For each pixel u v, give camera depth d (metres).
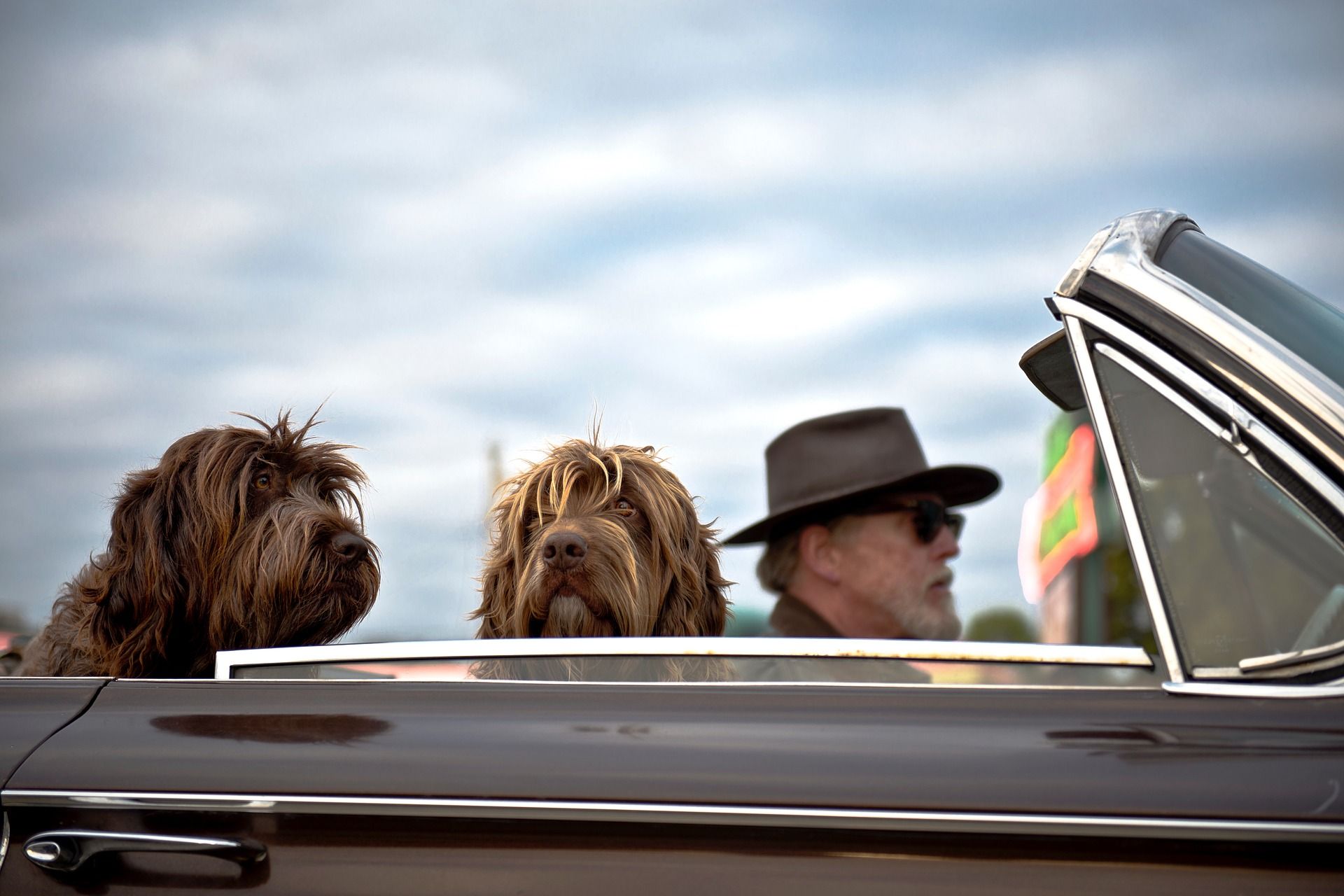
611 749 1.66
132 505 2.79
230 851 1.67
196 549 2.70
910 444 4.07
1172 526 1.67
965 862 1.55
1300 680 1.59
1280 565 1.61
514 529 3.18
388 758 1.69
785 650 1.80
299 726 1.76
